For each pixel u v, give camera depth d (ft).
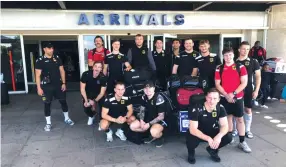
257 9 24.99
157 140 12.01
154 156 11.14
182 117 11.69
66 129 14.71
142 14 23.08
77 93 25.91
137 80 13.16
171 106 12.27
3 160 10.93
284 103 19.77
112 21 22.63
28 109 19.36
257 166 10.12
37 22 21.84
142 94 12.99
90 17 22.38
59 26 22.17
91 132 14.19
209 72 12.94
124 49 28.09
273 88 20.06
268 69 18.90
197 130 10.02
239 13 24.81
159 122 11.82
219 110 10.05
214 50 31.53
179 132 12.58
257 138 12.96
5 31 24.64
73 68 34.47
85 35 26.12
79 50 26.22
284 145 12.07
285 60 23.90
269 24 25.29
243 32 28.99
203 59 13.15
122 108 12.41
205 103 10.10
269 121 15.56
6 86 20.77
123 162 10.63
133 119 12.46
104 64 14.43
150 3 23.04
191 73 13.98
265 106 18.72
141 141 12.50
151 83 11.68
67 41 33.60
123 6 22.67
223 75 11.36
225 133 10.09
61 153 11.56
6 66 25.23
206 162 10.55
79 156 11.24
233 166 10.16
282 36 24.17
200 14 24.21
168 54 16.07
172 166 10.25
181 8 23.82
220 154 11.25
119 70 14.25
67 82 33.91
